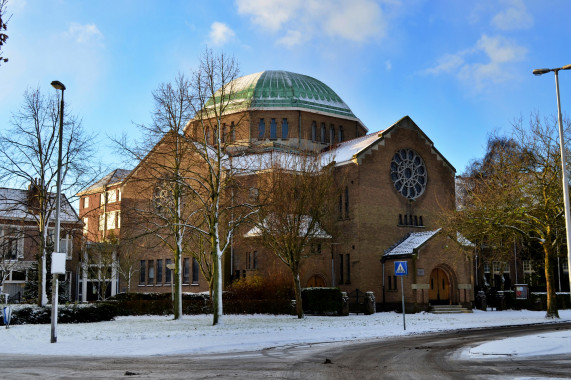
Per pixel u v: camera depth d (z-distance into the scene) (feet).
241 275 149.28
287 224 113.60
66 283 177.06
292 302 129.90
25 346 67.46
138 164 104.42
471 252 144.97
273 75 187.42
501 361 52.65
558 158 113.70
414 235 153.99
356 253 147.74
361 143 161.17
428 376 43.50
